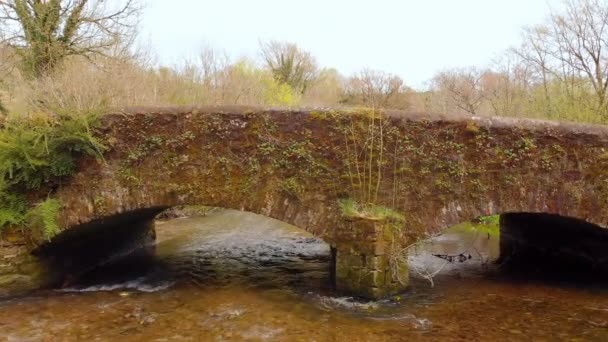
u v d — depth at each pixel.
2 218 8.44
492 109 21.70
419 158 8.47
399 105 24.33
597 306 8.21
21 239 8.69
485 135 8.44
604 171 8.37
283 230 15.70
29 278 8.83
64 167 8.62
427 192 8.48
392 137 8.48
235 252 12.59
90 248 10.72
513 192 8.45
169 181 8.73
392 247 8.32
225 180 8.66
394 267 8.38
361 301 8.24
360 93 26.41
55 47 13.57
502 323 7.46
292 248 13.05
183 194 8.72
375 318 7.65
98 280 10.02
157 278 10.14
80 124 8.55
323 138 8.52
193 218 18.02
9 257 8.65
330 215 8.47
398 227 8.37
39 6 13.88
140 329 7.31
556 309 8.08
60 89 9.77
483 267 10.88
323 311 7.98
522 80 22.14
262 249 12.93
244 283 9.71
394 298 8.37
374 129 8.47
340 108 8.59
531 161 8.43
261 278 10.05
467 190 8.48
